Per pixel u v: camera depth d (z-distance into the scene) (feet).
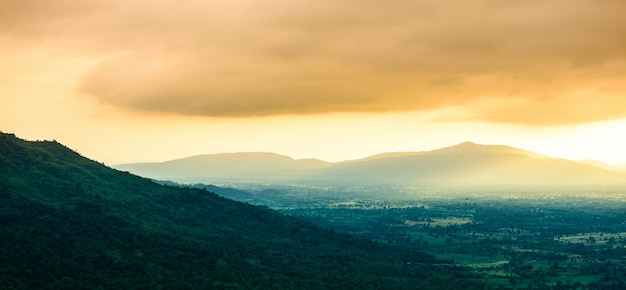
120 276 634.43
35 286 574.56
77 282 599.57
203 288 647.15
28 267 604.08
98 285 604.90
